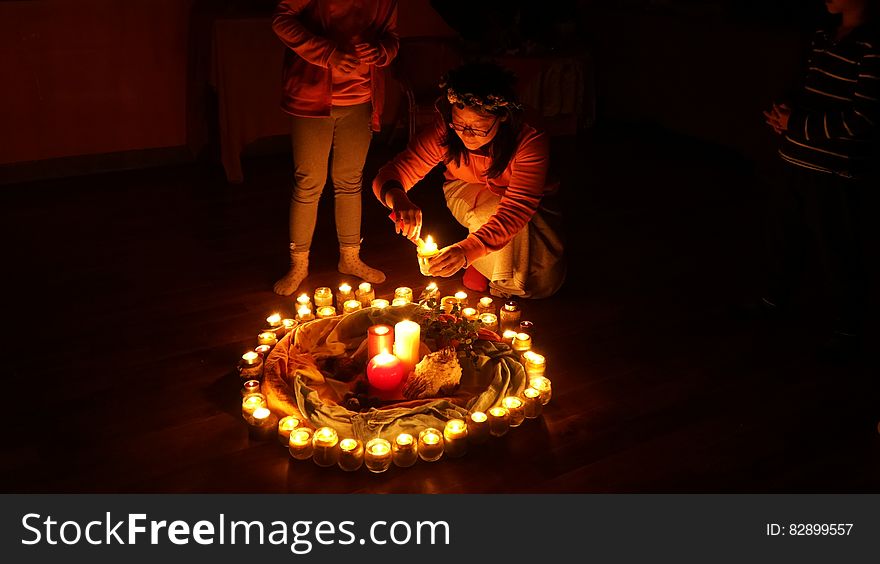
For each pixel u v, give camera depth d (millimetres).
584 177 5008
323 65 3004
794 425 2605
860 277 2871
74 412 2600
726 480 2350
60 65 4625
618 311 3361
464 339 2727
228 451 2441
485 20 5184
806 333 3188
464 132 2918
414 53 5094
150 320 3197
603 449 2479
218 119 4883
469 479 2342
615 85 6270
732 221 4371
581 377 2869
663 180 5000
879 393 2781
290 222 3393
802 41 4785
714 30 5332
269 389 2604
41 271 3594
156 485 2287
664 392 2785
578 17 6004
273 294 3439
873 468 2408
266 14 4730
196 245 3920
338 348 2871
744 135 5301
